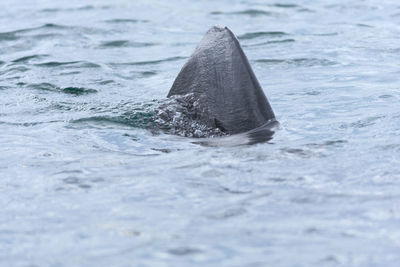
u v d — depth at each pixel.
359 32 46.78
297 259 13.54
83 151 23.30
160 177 19.78
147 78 36.03
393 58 39.12
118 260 13.81
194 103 26.91
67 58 40.78
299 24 50.19
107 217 16.58
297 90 32.47
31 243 15.07
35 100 31.36
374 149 22.02
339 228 15.27
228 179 19.38
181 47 43.88
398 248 14.02
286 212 16.45
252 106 26.19
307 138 24.00
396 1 59.19
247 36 46.41
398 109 27.84
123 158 22.22
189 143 24.19
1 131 26.25
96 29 49.44
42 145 24.12
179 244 14.52
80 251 14.43
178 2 61.12
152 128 26.50
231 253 13.95
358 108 28.50
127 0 62.19
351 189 18.11
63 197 18.28
